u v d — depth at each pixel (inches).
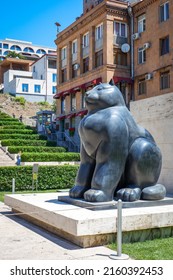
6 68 2999.5
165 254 216.1
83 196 299.0
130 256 212.8
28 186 606.5
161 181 432.1
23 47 4119.1
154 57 1179.9
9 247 233.8
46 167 616.7
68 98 1531.7
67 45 1544.0
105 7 1254.9
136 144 292.2
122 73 1268.5
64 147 1098.7
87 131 284.5
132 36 1268.5
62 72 1619.1
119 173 282.5
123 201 280.5
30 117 2000.5
